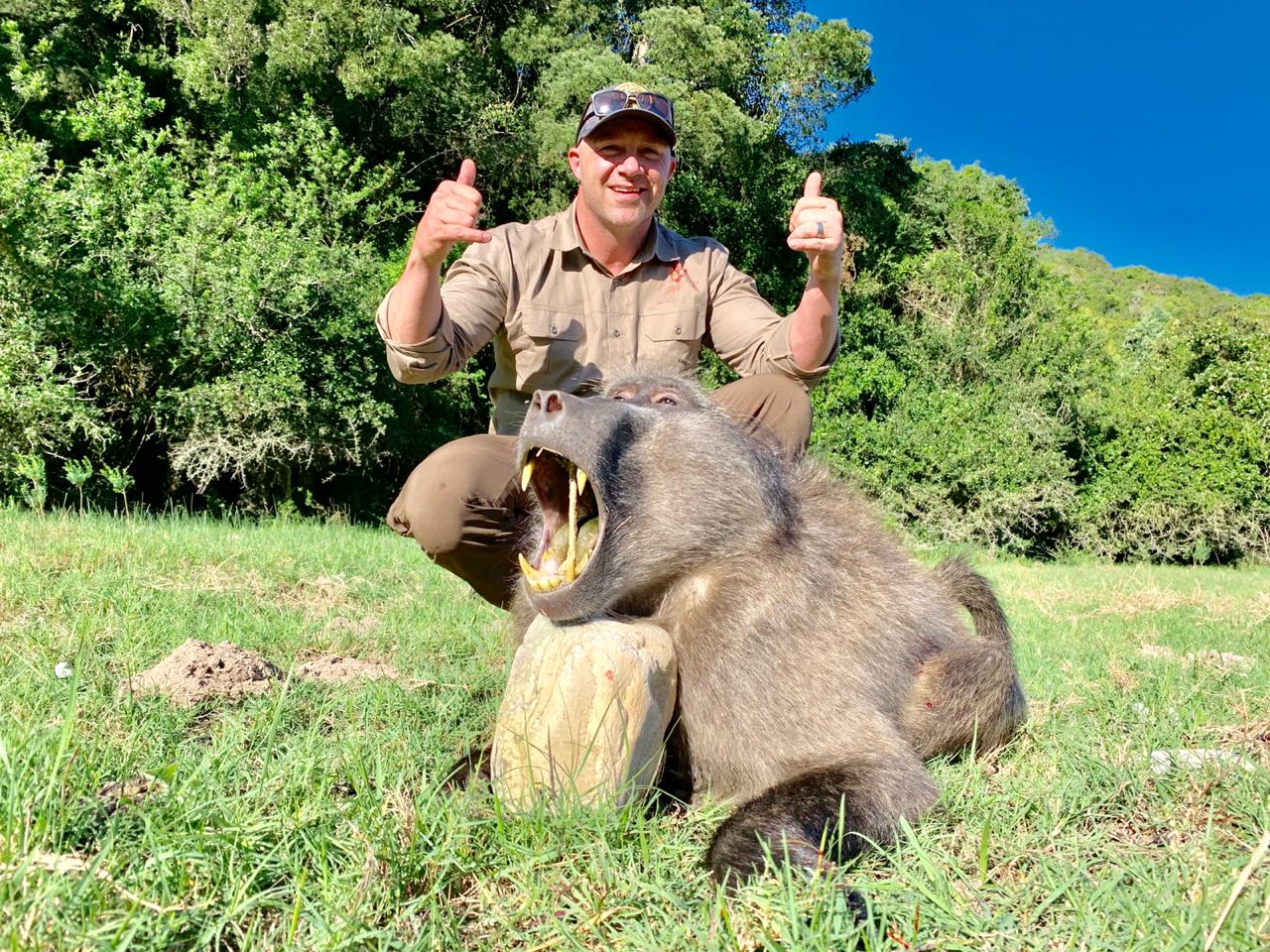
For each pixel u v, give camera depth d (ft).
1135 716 10.81
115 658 11.56
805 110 82.43
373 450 54.70
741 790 8.39
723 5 74.08
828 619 8.82
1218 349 82.89
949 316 86.58
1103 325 159.43
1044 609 26.99
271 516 51.19
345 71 56.49
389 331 9.67
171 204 48.93
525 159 65.26
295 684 10.89
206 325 47.32
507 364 12.26
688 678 8.58
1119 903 6.05
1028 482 72.95
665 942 5.67
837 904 5.71
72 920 5.10
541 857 6.53
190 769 7.33
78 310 43.96
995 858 7.11
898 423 72.59
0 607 13.56
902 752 8.36
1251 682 13.12
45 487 30.04
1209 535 75.82
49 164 51.85
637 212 11.48
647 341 11.98
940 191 97.66
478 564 11.04
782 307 75.10
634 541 8.52
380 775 7.23
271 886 6.07
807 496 10.09
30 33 56.03
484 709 10.64
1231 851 6.91
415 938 5.67
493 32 70.79
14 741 6.85
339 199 54.80
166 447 53.88
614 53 69.92
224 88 58.08
